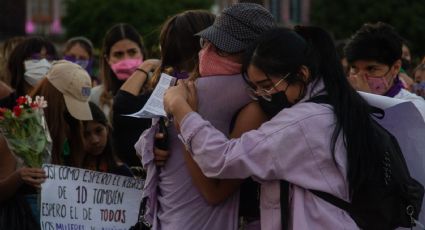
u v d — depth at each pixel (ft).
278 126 10.81
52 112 15.76
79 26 100.63
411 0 100.53
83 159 16.20
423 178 12.01
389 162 10.94
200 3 107.76
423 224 11.99
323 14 107.55
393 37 15.87
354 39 16.16
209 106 11.62
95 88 22.90
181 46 13.10
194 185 11.85
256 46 11.07
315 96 11.08
